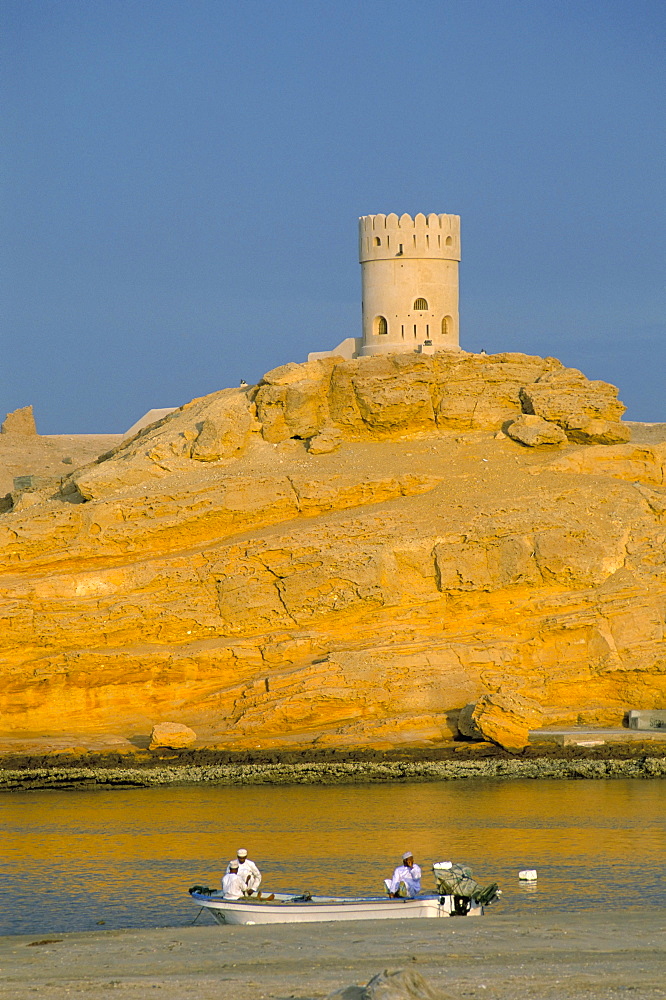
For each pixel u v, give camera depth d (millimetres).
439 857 169750
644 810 197000
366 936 124375
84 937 128500
